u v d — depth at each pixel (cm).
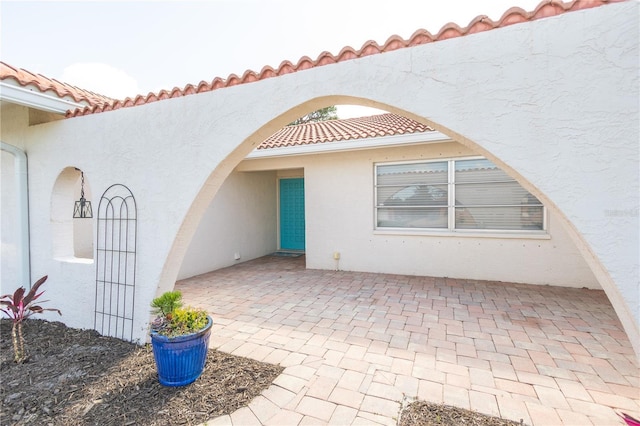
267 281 825
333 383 343
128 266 461
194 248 902
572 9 263
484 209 793
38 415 298
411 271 866
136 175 454
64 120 514
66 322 525
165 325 345
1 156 588
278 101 374
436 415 290
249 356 406
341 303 628
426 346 432
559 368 373
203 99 413
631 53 248
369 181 905
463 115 298
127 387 340
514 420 284
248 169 1071
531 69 276
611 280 257
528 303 610
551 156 272
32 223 561
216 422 284
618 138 253
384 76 326
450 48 302
